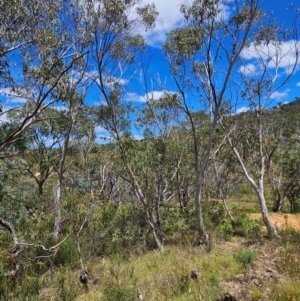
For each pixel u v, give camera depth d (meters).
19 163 15.99
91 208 11.23
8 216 12.27
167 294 7.03
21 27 9.37
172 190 19.00
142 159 12.81
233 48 11.14
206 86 12.84
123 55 12.94
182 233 13.08
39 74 9.62
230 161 18.12
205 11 10.98
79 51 10.83
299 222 17.64
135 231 12.56
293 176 22.53
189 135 16.78
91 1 10.23
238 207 23.34
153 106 14.98
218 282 7.43
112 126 15.20
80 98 13.16
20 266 8.55
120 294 6.68
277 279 7.55
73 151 21.73
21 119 13.75
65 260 9.63
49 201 15.81
